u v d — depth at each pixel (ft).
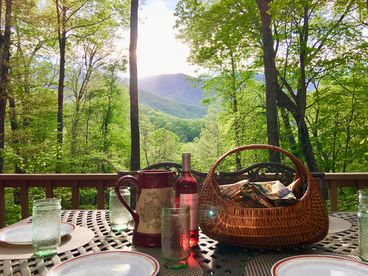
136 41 21.97
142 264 2.59
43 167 28.35
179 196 3.17
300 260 2.58
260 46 30.04
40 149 29.94
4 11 30.86
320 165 31.86
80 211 4.89
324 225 2.96
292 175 5.37
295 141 32.65
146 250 3.10
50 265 2.74
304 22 26.73
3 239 3.40
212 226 2.99
